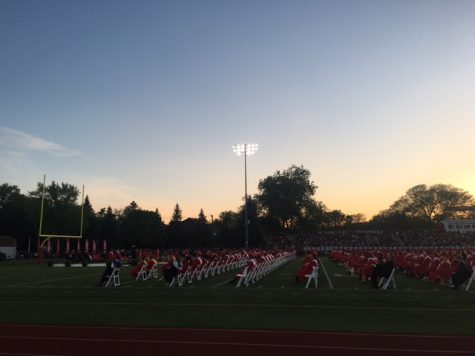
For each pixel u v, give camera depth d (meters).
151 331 10.30
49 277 27.44
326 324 11.01
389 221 110.50
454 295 16.92
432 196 116.50
